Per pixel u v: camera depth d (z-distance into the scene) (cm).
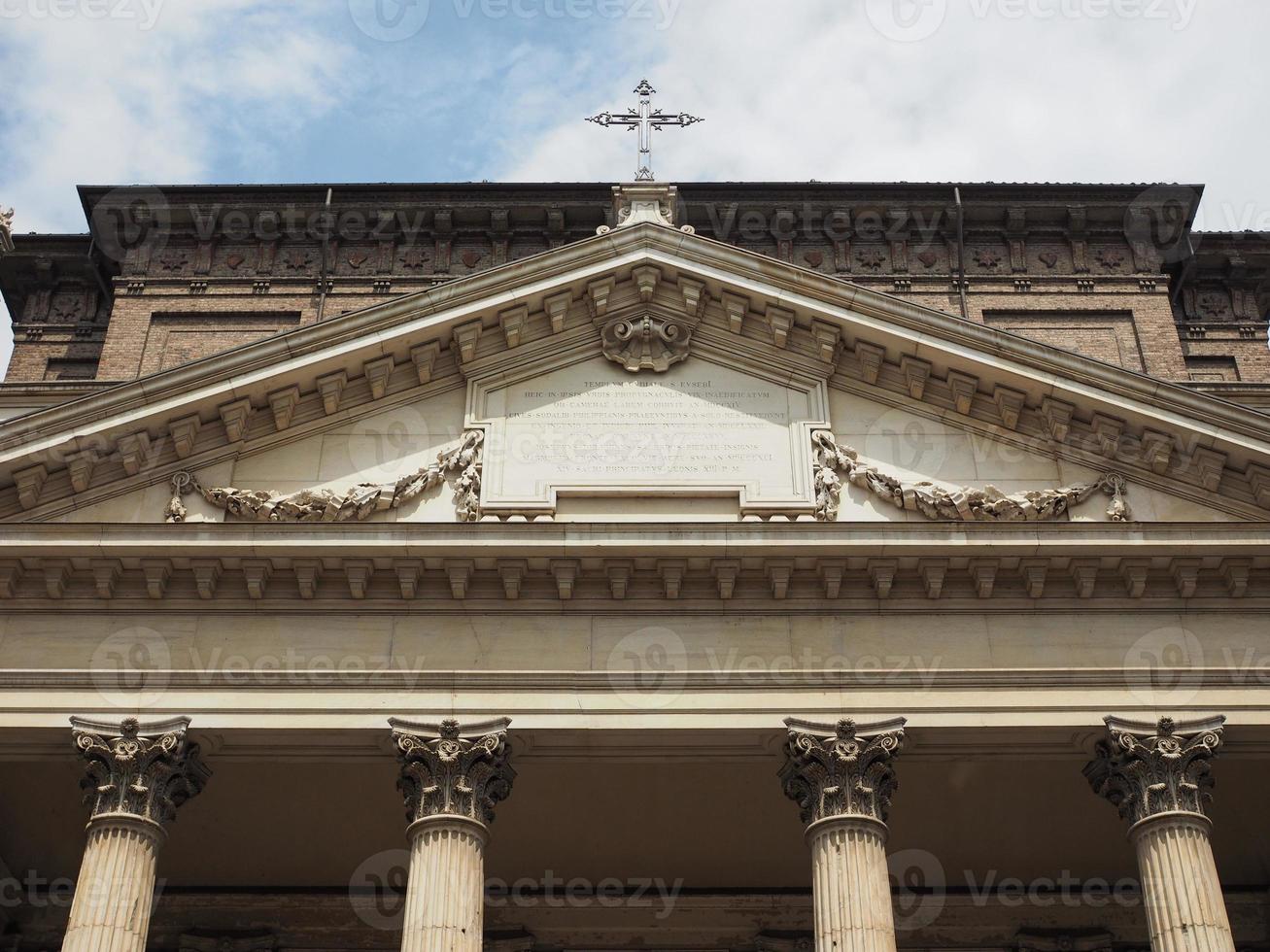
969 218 3962
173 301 3866
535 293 2939
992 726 2609
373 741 2630
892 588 2712
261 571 2684
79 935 2406
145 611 2702
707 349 2969
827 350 2928
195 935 3188
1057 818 3100
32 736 2609
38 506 2781
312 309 3859
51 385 3222
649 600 2712
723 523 2686
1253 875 3241
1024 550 2681
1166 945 2453
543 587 2711
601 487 2812
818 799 2553
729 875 3253
